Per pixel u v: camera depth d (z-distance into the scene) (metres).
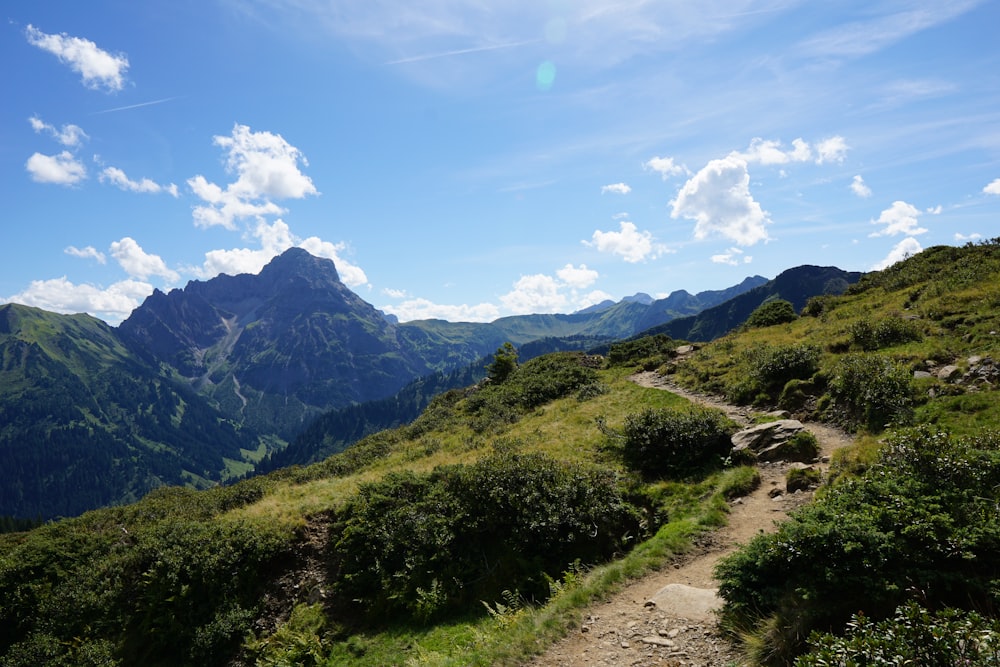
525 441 23.67
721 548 11.21
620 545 14.20
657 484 16.06
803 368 21.75
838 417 17.19
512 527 15.24
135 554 18.05
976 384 14.59
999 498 7.44
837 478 12.17
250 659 14.56
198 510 24.70
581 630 8.80
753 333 35.84
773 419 17.95
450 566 14.97
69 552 19.69
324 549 17.17
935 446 8.73
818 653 5.19
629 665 7.59
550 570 13.96
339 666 13.27
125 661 15.63
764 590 7.59
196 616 15.88
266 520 18.52
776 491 13.24
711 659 7.29
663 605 9.01
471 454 23.91
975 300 22.75
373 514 17.09
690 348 40.19
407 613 14.49
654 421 18.95
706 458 17.27
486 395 38.53
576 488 15.63
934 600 6.43
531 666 7.96
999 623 5.00
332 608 15.34
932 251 39.38
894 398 15.30
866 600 6.64
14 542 22.17
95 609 17.06
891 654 4.88
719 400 24.09
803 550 7.30
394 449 32.19
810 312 39.78
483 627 12.59
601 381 35.34
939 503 7.49
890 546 6.81
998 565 6.54
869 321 23.47
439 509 16.58
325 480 26.92
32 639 16.48
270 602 16.06
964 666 4.62
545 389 35.22
